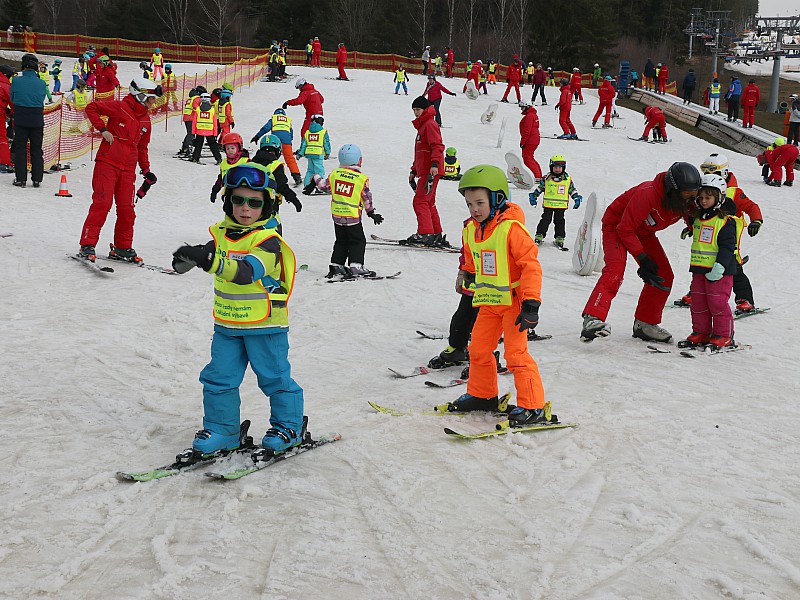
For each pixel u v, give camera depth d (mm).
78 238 10766
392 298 8789
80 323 6973
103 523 3516
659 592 3062
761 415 5285
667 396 5664
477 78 34594
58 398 5133
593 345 7199
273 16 69188
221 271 3658
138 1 70250
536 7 68812
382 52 69438
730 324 7090
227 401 4188
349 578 3127
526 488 4027
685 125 34250
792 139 26266
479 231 4863
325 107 28562
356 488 3967
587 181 19500
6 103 15172
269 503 3773
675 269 11930
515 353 4875
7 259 9195
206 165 18875
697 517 3723
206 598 2963
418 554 3324
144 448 4406
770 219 16312
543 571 3191
